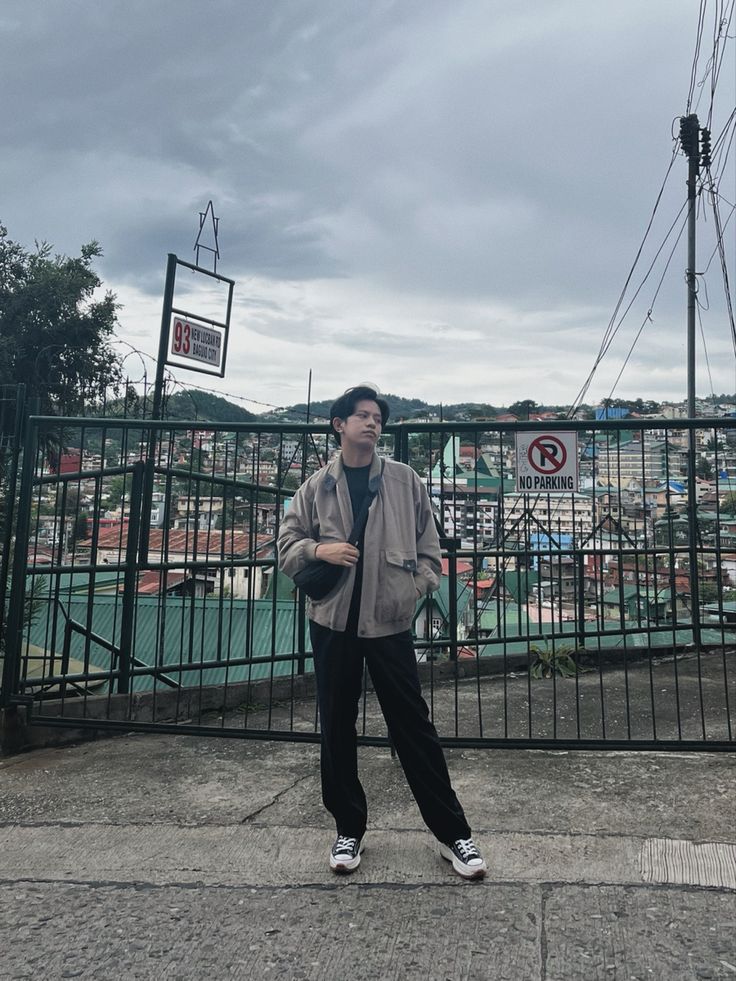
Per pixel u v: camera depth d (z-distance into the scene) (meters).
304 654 5.14
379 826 3.02
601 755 3.80
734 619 5.76
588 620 6.13
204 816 3.17
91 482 4.59
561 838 2.82
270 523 4.66
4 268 14.45
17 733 4.14
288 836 2.94
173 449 4.68
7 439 4.66
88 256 15.05
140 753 4.05
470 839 2.60
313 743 4.18
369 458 2.72
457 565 5.09
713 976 2.00
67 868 2.75
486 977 2.02
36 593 4.70
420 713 2.61
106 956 2.18
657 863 2.60
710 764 3.59
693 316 11.23
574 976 2.01
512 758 3.79
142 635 7.20
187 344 6.98
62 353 13.81
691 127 11.23
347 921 2.32
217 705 4.94
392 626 2.60
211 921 2.36
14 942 2.27
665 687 5.39
